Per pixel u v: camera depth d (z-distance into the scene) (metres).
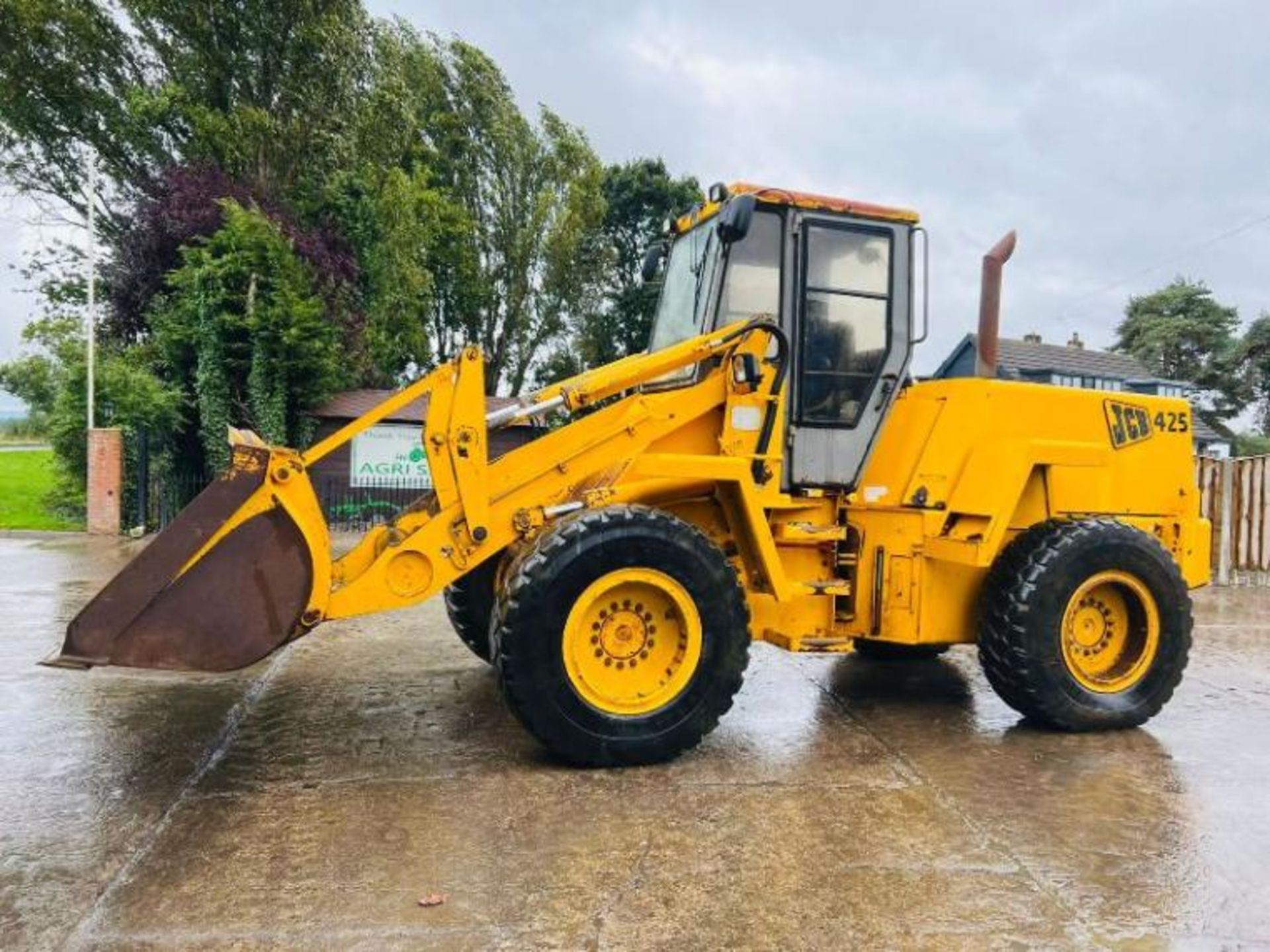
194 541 3.54
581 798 3.39
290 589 3.61
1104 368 28.16
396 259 19.66
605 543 3.63
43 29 16.70
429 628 6.79
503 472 4.01
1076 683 4.29
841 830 3.12
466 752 3.91
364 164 19.42
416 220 21.14
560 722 3.60
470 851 2.93
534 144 26.91
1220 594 9.29
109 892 2.63
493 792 3.45
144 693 4.87
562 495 4.05
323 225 18.56
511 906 2.58
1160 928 2.50
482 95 26.34
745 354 4.21
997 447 4.32
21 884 2.68
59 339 15.72
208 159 17.36
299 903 2.58
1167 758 3.96
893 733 4.29
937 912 2.57
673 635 3.84
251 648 3.57
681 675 3.78
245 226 14.30
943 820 3.22
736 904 2.60
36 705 4.61
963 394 4.39
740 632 3.85
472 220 25.75
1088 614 4.43
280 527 3.60
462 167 26.28
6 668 5.36
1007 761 3.89
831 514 4.70
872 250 4.71
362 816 3.21
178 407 14.23
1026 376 26.08
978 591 4.57
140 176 17.77
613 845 2.98
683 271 5.02
